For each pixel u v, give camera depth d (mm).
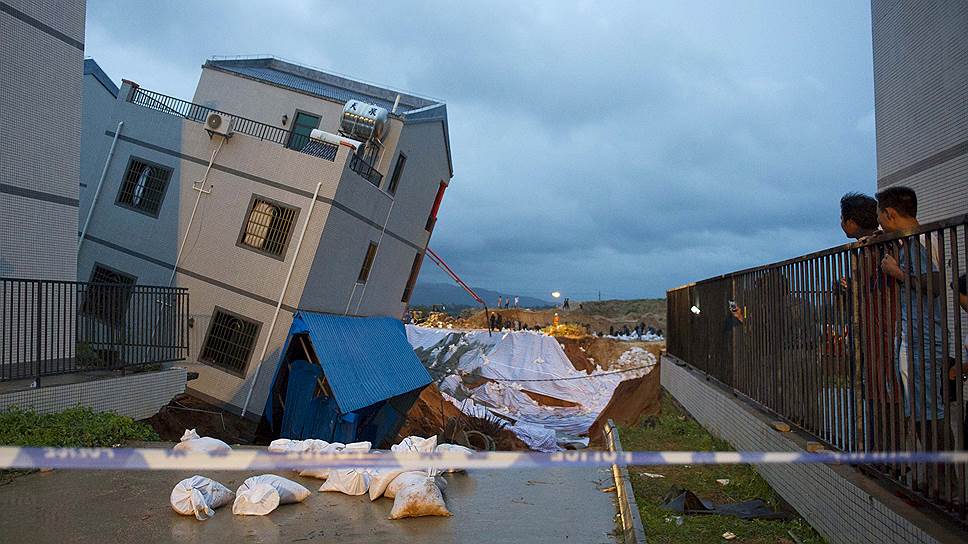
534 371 37750
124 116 18844
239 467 2617
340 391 15719
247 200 17656
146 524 6082
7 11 10953
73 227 12383
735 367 9719
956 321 4035
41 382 10164
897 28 10352
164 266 17906
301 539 5762
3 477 7613
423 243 27219
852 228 5887
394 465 2697
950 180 8820
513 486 8023
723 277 10453
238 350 17234
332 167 17297
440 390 30875
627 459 2756
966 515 3939
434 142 24750
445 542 5754
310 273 17172
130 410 11320
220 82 21875
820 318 6316
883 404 4973
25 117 11352
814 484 5781
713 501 7074
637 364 41375
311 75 26969
